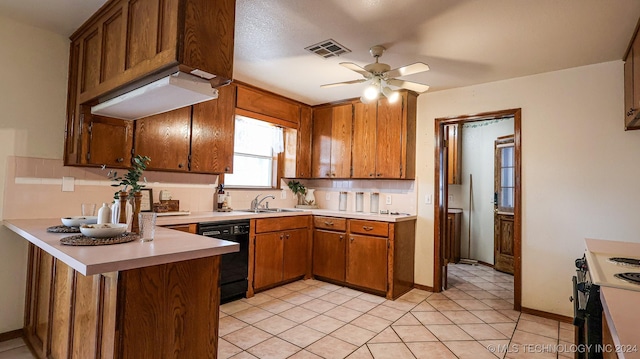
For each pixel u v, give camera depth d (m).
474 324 2.86
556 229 3.04
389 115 3.93
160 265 1.50
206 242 1.76
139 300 1.43
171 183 3.29
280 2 2.06
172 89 1.71
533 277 3.13
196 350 1.64
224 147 3.44
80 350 1.61
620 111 2.80
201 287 1.67
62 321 1.86
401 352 2.34
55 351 1.92
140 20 1.74
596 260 1.62
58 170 2.62
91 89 2.20
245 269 3.37
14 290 2.46
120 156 2.60
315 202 4.83
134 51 1.76
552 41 2.47
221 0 1.65
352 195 4.49
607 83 2.85
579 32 2.33
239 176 4.09
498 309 3.23
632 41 2.38
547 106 3.12
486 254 5.25
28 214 2.50
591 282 1.30
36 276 2.32
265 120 3.96
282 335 2.56
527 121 3.22
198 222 2.94
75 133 2.49
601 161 2.87
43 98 2.56
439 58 2.83
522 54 2.72
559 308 2.99
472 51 2.68
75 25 2.46
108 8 2.05
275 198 4.48
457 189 5.72
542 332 2.71
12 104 2.44
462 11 2.09
